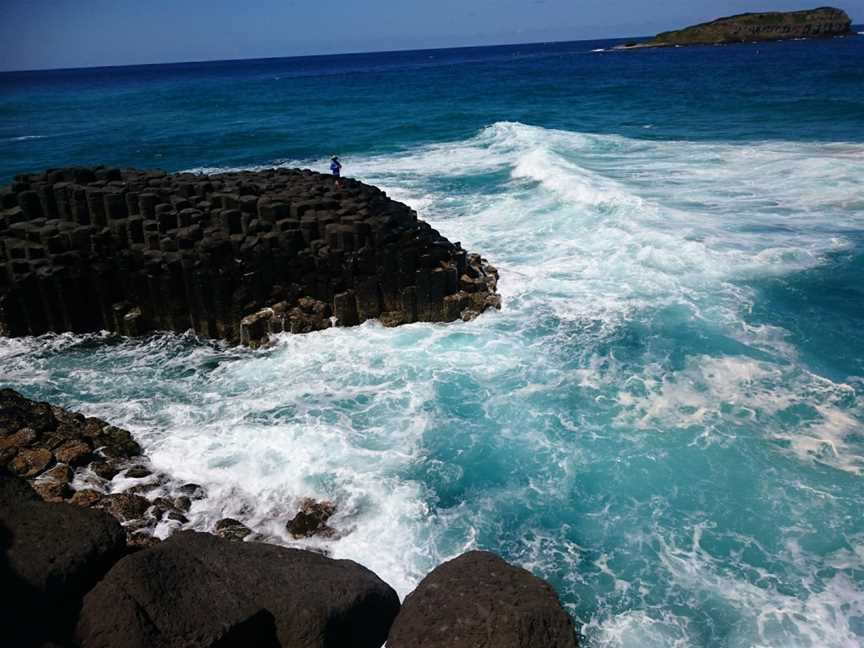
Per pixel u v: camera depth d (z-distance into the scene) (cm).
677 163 3366
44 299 1817
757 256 2055
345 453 1292
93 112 8194
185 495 1191
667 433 1305
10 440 1262
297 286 1834
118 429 1357
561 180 2889
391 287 1820
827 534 1059
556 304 1862
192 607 740
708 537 1070
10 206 2114
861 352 1549
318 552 1058
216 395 1536
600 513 1133
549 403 1425
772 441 1264
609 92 7331
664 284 1922
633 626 933
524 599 773
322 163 4044
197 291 1778
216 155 4528
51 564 780
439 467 1254
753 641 897
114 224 1906
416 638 751
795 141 3725
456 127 5209
